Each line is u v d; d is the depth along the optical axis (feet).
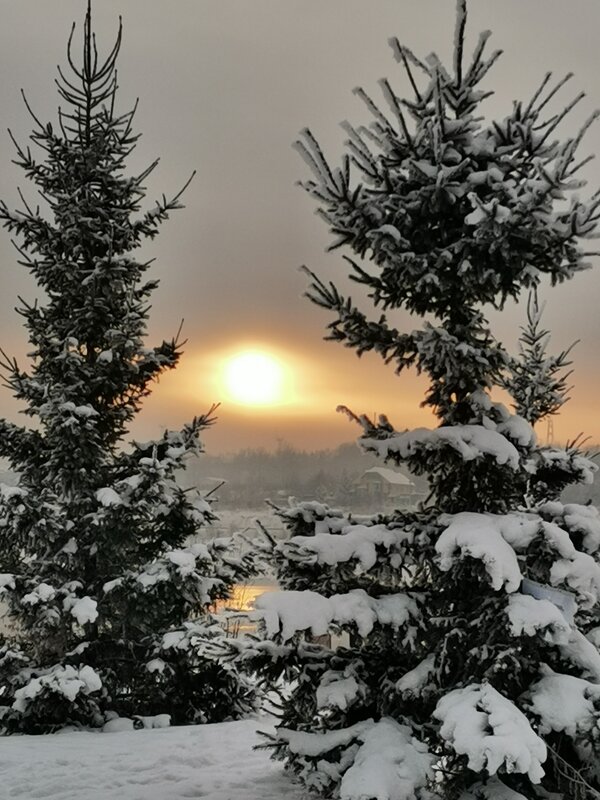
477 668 17.88
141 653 40.01
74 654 36.58
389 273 19.89
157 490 37.68
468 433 18.61
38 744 29.55
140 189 42.34
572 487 22.21
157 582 36.65
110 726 34.63
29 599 35.14
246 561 39.17
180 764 25.95
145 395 42.45
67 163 41.39
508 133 19.53
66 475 37.63
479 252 19.13
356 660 19.48
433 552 18.88
